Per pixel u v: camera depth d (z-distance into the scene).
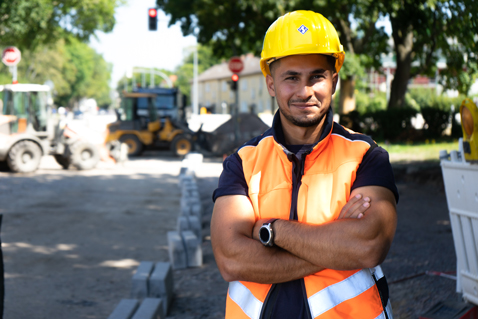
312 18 1.70
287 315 1.63
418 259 5.25
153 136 21.92
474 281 2.92
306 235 1.61
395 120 19.30
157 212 9.77
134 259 6.55
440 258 5.23
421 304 3.91
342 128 1.81
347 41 18.12
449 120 20.05
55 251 6.93
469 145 2.64
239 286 1.72
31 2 21.88
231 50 21.00
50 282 5.58
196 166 16.33
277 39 1.70
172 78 47.31
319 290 1.62
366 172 1.70
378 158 1.72
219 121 21.02
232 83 18.89
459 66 13.70
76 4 24.91
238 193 1.77
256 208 1.75
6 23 22.22
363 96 37.25
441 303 3.13
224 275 1.71
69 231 8.13
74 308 4.77
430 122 19.86
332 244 1.59
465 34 5.95
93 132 16.86
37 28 24.16
